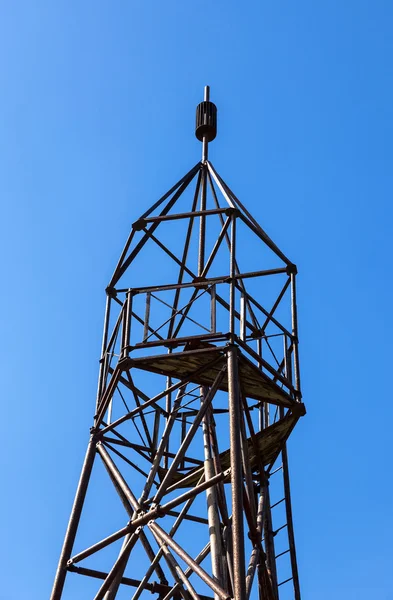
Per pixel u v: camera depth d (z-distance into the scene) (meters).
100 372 20.19
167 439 20.53
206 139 23.62
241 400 19.91
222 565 18.94
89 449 19.30
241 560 15.52
